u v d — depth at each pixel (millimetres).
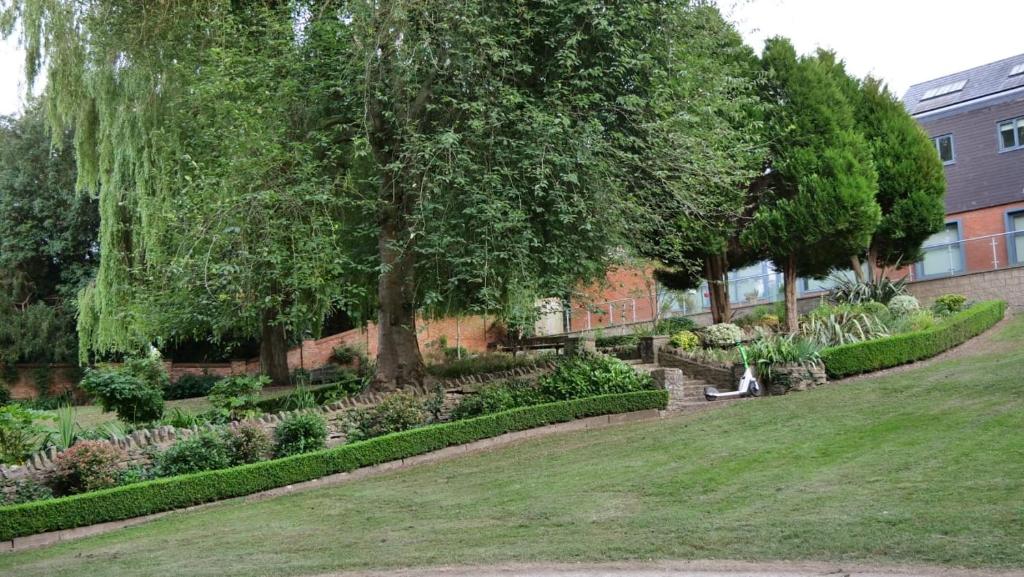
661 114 13016
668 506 7961
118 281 19375
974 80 27172
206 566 7258
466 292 14562
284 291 13531
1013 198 23516
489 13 12562
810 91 18484
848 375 14789
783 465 8945
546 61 13055
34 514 9328
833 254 18891
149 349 18531
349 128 13383
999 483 7012
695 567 6125
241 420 12898
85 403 27391
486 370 17453
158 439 11469
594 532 7355
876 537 6184
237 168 12297
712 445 10492
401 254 12836
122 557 7938
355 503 9695
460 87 12961
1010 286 20469
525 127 12070
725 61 17234
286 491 11078
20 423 10992
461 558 6961
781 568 5891
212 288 12812
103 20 14867
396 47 12516
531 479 9984
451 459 12234
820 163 18031
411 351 15094
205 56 13828
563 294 14273
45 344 27438
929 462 8055
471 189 12055
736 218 18578
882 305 19172
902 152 20734
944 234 25141
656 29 13406
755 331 19281
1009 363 12703
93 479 10312
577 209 12391
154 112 16312
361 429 13117
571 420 13977
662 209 14453
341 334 29141
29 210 29297
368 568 6898
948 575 5367
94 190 19375
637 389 14969
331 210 13641
